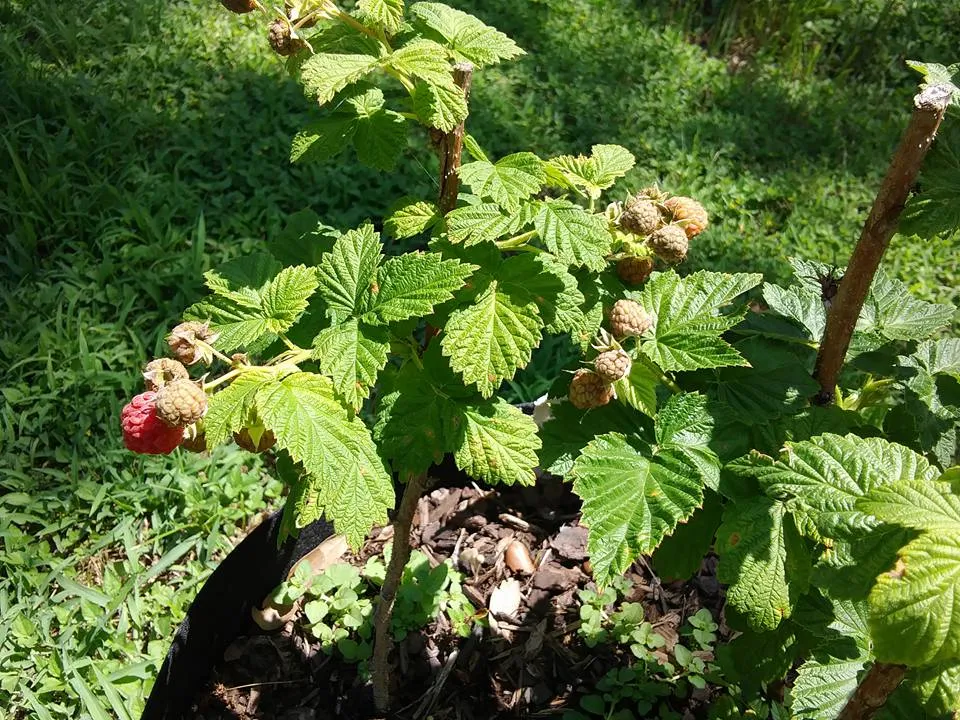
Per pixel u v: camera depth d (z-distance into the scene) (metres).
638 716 0.42
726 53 1.01
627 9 1.00
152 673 0.43
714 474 0.29
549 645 0.45
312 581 0.46
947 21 1.05
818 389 0.32
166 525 0.50
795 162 0.84
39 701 0.42
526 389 0.58
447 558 0.49
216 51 0.81
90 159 0.69
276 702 0.42
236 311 0.28
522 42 0.91
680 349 0.30
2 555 0.47
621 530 0.27
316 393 0.25
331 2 0.29
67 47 0.79
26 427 0.53
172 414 0.23
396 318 0.26
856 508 0.20
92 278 0.61
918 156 0.28
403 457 0.30
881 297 0.37
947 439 0.30
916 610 0.18
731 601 0.27
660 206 0.31
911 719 0.26
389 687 0.43
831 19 1.03
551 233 0.27
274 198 0.68
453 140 0.30
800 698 0.29
